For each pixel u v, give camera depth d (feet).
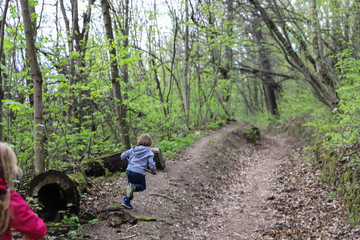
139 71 41.37
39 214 15.93
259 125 101.40
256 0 38.32
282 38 38.96
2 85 20.17
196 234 19.30
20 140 24.58
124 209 19.70
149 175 27.96
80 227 16.08
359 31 40.57
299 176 32.83
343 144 28.17
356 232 18.93
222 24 56.03
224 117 76.84
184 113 56.44
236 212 24.27
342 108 25.62
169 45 56.54
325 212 22.75
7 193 5.78
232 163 41.52
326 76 38.68
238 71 82.89
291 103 69.26
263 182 33.47
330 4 38.50
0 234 5.63
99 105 32.30
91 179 25.71
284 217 22.61
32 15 19.83
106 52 30.48
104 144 30.63
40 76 18.86
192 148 42.32
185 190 26.68
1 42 17.47
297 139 60.08
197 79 65.46
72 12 39.09
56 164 24.84
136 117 38.45
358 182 22.30
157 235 17.39
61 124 24.31
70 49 33.71
